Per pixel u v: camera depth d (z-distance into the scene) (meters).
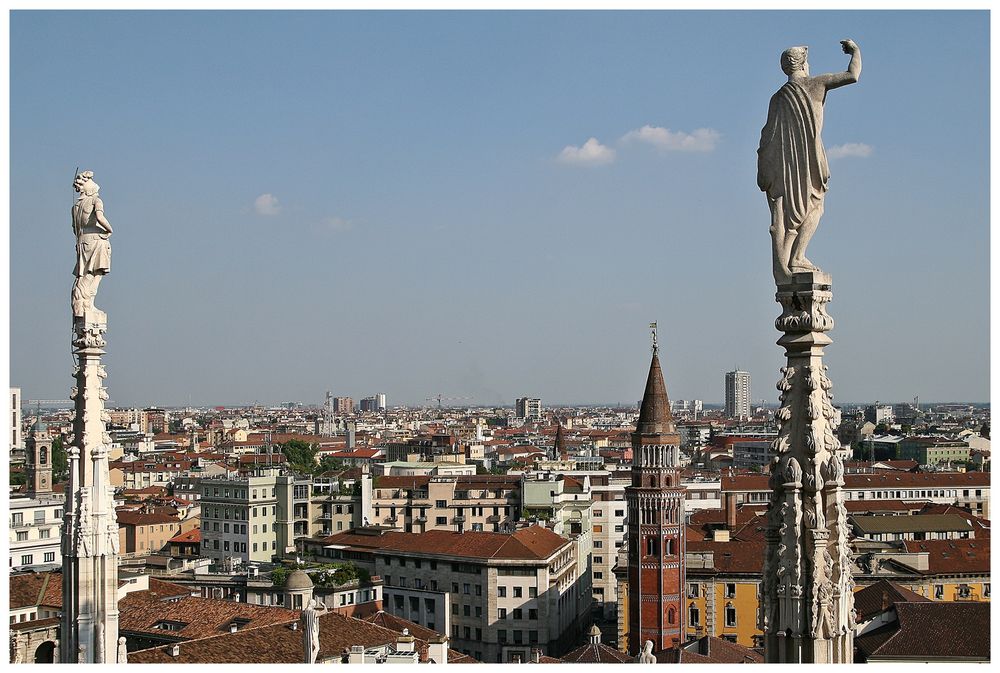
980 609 95.44
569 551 196.88
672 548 153.25
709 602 154.25
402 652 84.88
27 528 167.50
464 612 178.88
